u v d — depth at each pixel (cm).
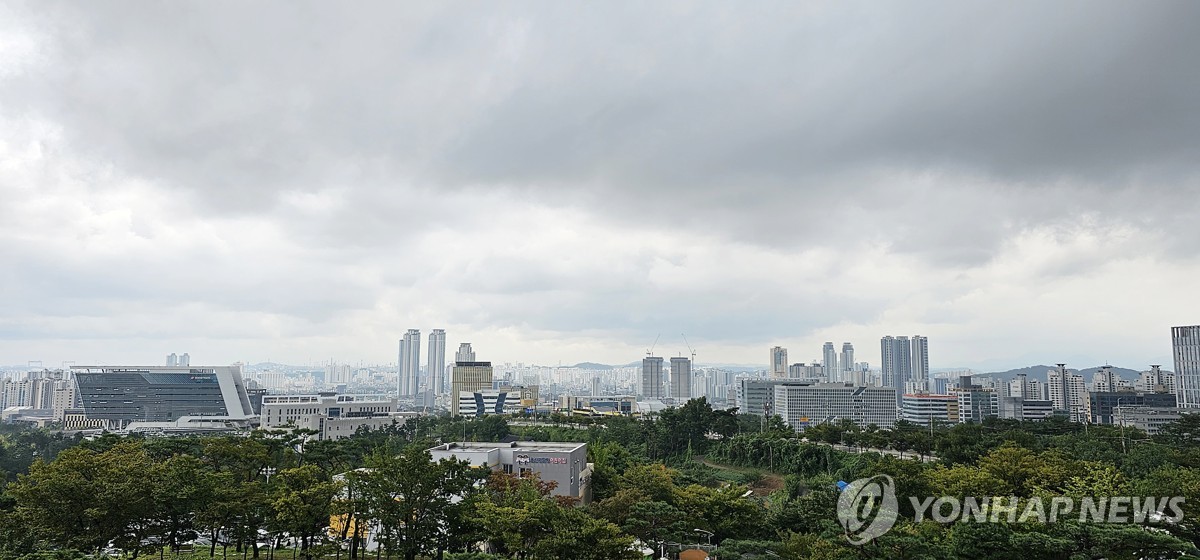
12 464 16388
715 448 17650
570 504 8931
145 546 7081
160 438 10338
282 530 6869
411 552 6812
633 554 6325
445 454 10762
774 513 8450
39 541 7075
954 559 5859
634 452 18475
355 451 10925
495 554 7056
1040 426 16412
